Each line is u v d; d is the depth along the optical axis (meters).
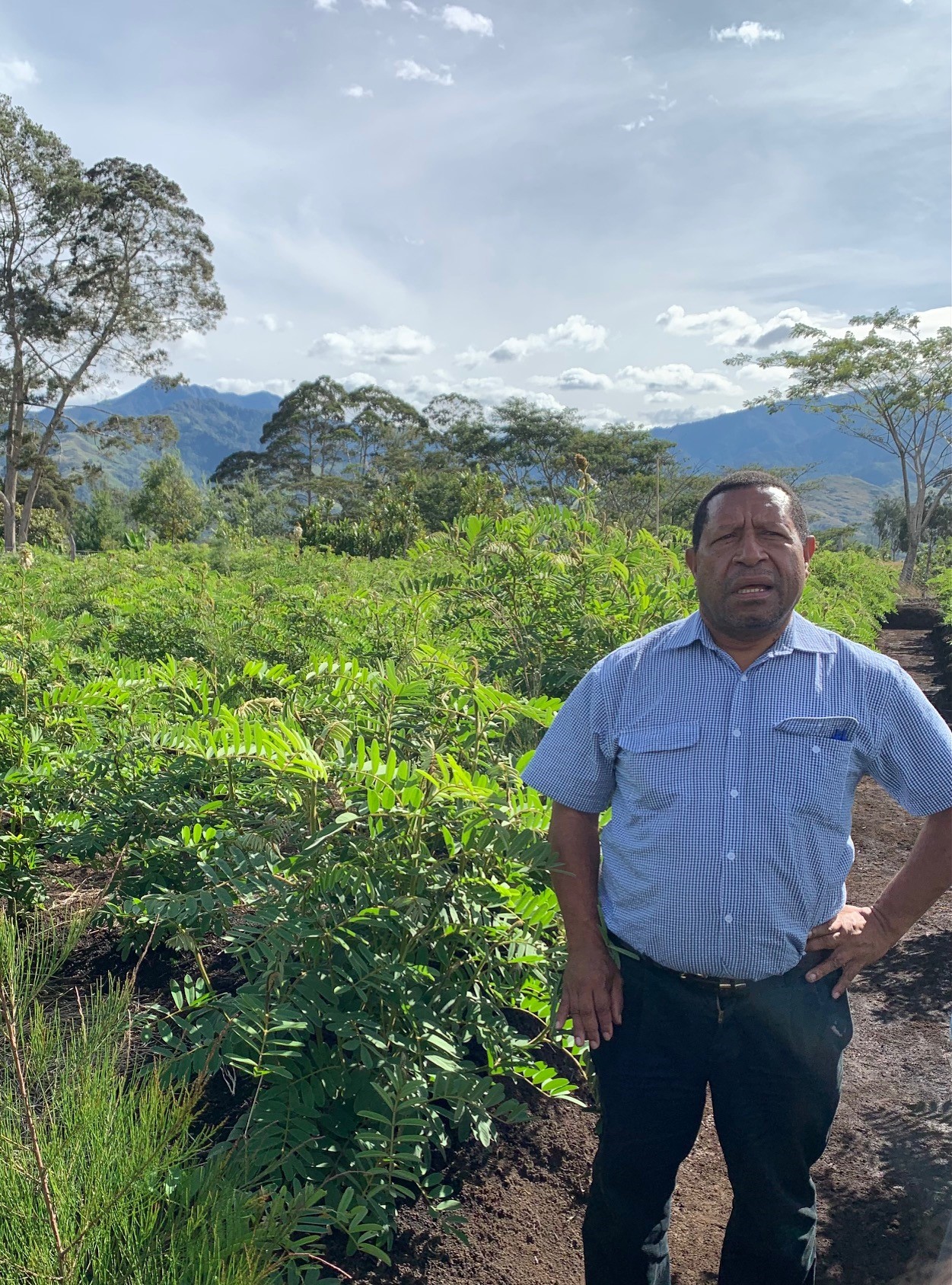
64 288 44.16
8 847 3.33
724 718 1.92
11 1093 1.68
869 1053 3.51
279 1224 1.77
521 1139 2.72
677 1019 1.98
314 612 6.73
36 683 4.22
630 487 46.75
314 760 2.29
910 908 1.95
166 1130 1.67
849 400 41.50
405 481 36.78
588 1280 2.15
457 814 2.41
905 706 1.91
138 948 3.24
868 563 21.55
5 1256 1.49
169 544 19.73
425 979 2.50
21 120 41.12
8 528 44.25
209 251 45.72
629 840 2.01
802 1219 2.04
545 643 4.84
